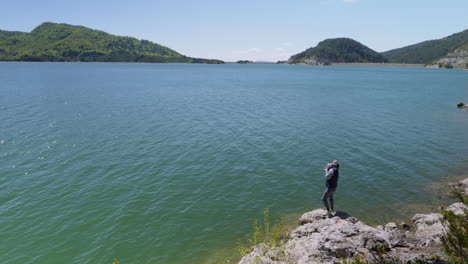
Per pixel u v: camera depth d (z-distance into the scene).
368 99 75.88
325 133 39.03
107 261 14.78
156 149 32.06
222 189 22.72
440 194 21.75
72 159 28.84
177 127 42.22
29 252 15.30
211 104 65.12
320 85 122.12
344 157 29.67
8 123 43.31
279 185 23.45
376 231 15.17
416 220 17.94
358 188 22.88
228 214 19.28
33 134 37.56
